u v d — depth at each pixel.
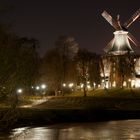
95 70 177.50
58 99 142.50
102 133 69.00
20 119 82.00
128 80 174.62
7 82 70.31
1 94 70.69
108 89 170.50
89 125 83.88
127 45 191.38
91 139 61.12
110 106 126.56
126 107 125.12
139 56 185.12
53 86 171.88
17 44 82.88
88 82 181.00
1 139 61.00
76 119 93.69
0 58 69.69
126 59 178.00
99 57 181.50
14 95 74.44
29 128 76.44
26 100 133.88
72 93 176.00
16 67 74.56
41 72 167.38
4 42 72.00
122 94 157.88
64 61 176.00
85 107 121.38
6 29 73.62
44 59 175.50
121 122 91.06
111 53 190.12
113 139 61.16
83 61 174.38
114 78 178.38
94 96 155.75
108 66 183.12
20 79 78.81
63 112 96.62
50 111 95.56
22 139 61.19
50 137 63.59
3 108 86.00
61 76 172.25
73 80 177.12
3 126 74.25
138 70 185.38
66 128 77.62
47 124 84.31
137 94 156.75
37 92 160.62
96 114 99.62
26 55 90.19
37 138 62.31
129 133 68.75
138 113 106.00
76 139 61.22
